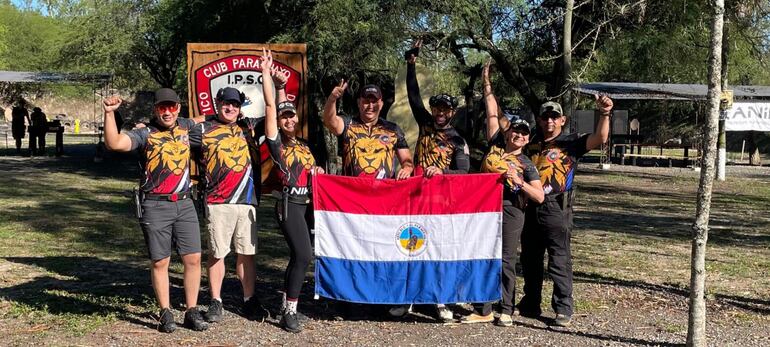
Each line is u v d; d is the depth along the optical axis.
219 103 6.37
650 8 13.75
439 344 6.09
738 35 14.48
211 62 7.71
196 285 6.39
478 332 6.43
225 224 6.43
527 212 6.62
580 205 16.73
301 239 6.32
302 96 7.75
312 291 7.88
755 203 17.45
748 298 7.84
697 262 5.73
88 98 56.31
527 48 19.61
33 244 10.36
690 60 16.89
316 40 17.48
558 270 6.55
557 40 18.86
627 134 31.20
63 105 57.12
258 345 6.00
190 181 6.30
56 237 11.00
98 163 26.50
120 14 26.84
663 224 13.66
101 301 7.21
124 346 5.90
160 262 6.19
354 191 6.55
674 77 22.19
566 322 6.57
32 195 16.56
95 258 9.44
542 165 6.45
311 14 17.64
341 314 6.96
